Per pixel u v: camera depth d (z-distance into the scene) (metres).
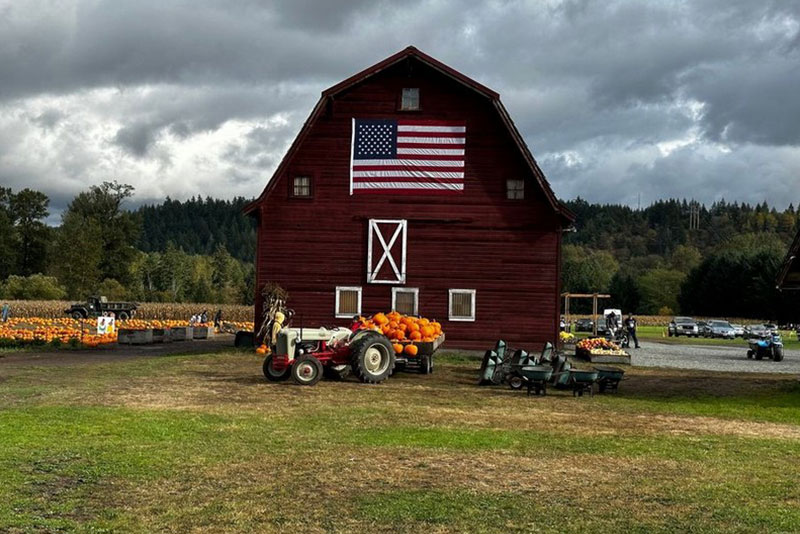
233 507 9.27
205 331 44.62
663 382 24.97
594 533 8.60
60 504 9.19
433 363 28.47
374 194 32.53
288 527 8.58
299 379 20.78
